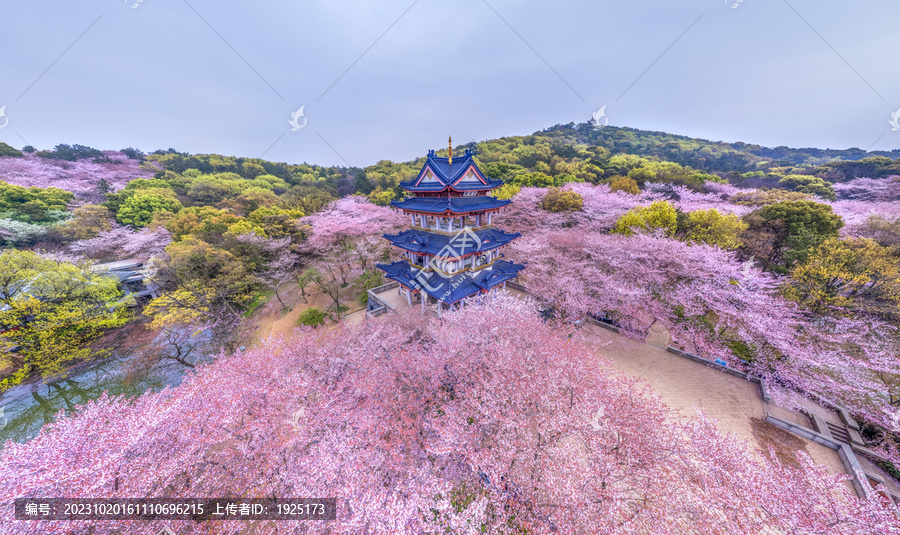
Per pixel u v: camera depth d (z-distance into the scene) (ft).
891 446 56.18
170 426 47.52
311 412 52.39
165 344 105.29
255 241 135.44
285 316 116.78
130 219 181.37
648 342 86.84
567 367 54.95
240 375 59.72
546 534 35.09
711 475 40.45
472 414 48.03
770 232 121.39
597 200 167.53
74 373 94.94
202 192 238.68
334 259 136.46
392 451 44.06
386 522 36.68
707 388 71.20
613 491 38.65
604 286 90.74
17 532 35.32
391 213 170.91
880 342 69.31
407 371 58.49
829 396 64.80
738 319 77.20
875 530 32.60
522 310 76.64
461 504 41.91
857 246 91.86
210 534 40.42
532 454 43.57
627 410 48.19
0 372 88.48
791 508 36.17
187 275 114.83
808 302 79.46
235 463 47.37
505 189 210.38
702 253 95.76
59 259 116.57
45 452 42.27
